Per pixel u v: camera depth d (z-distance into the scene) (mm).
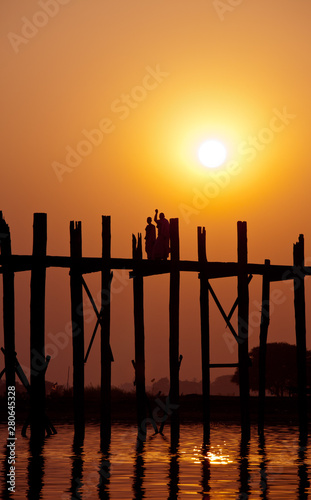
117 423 89312
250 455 51938
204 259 58031
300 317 62812
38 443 55500
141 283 59438
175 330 57562
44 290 53469
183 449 55438
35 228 53531
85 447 55656
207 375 59188
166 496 36594
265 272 60406
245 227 59250
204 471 44281
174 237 57094
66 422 91188
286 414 104062
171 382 58000
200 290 58219
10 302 56625
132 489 38312
